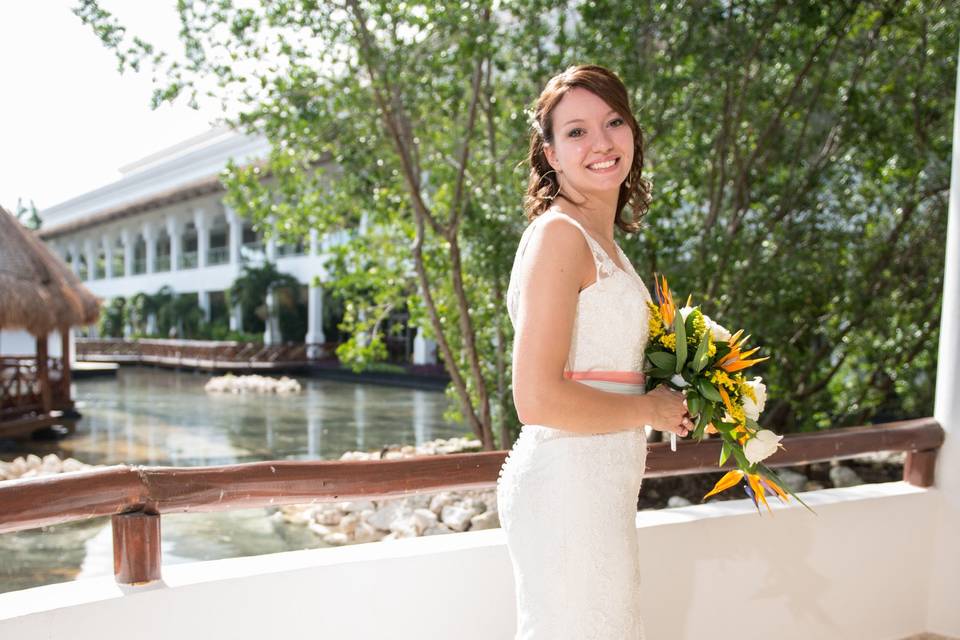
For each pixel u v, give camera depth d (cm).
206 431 1121
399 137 605
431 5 549
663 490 632
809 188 705
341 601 186
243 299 2525
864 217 752
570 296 129
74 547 561
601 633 134
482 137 668
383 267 774
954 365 270
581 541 134
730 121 660
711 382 148
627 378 142
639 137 164
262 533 590
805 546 248
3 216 1183
